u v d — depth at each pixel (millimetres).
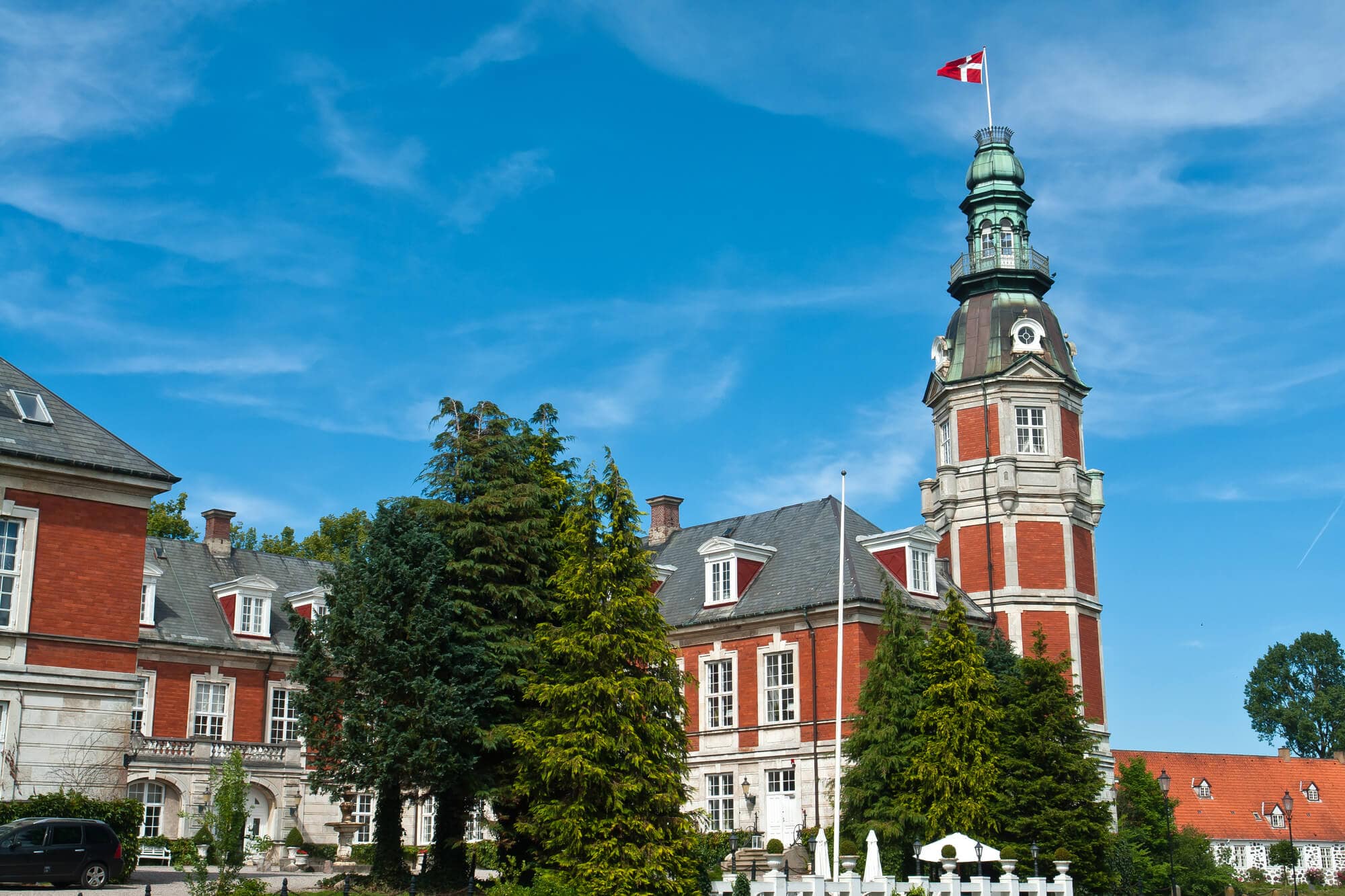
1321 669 94938
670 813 27938
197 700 46625
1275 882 67812
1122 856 42750
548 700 27812
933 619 40875
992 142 52688
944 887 28797
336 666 28203
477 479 30266
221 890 22219
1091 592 48531
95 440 30547
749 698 42844
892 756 34656
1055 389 48750
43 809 26609
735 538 48750
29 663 28203
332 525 70688
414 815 49000
